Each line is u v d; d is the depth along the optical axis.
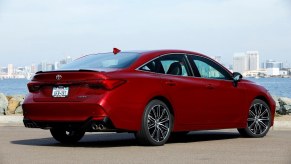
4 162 7.23
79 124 8.65
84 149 8.59
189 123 9.54
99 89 8.58
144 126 8.82
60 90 8.83
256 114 10.72
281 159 7.44
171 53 9.66
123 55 9.45
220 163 7.05
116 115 8.55
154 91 8.98
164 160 7.32
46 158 7.56
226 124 10.16
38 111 8.98
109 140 10.24
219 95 10.02
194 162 7.14
